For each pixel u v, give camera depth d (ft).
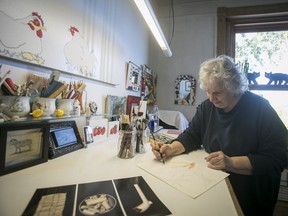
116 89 5.08
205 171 2.38
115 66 4.96
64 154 2.75
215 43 8.07
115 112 4.84
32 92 2.48
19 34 2.36
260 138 2.89
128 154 2.81
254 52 7.72
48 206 1.46
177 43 8.58
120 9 5.19
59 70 3.01
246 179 2.87
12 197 1.58
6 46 2.22
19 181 1.88
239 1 7.80
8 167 2.02
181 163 2.66
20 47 2.38
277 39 7.52
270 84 7.38
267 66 7.54
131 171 2.29
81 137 3.23
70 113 3.01
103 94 4.42
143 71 6.98
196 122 3.81
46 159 2.43
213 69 2.93
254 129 2.93
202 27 8.27
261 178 2.89
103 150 3.14
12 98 2.14
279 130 2.80
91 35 3.87
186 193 1.81
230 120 3.11
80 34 3.51
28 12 2.48
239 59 7.86
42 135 2.40
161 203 1.58
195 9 8.35
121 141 2.92
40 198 1.56
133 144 2.97
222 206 1.61
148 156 2.96
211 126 3.43
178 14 8.56
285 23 7.43
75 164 2.43
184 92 8.38
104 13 4.36
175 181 2.06
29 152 2.26
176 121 7.00
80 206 1.47
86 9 3.69
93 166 2.40
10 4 2.25
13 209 1.42
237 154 2.99
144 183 1.94
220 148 3.18
